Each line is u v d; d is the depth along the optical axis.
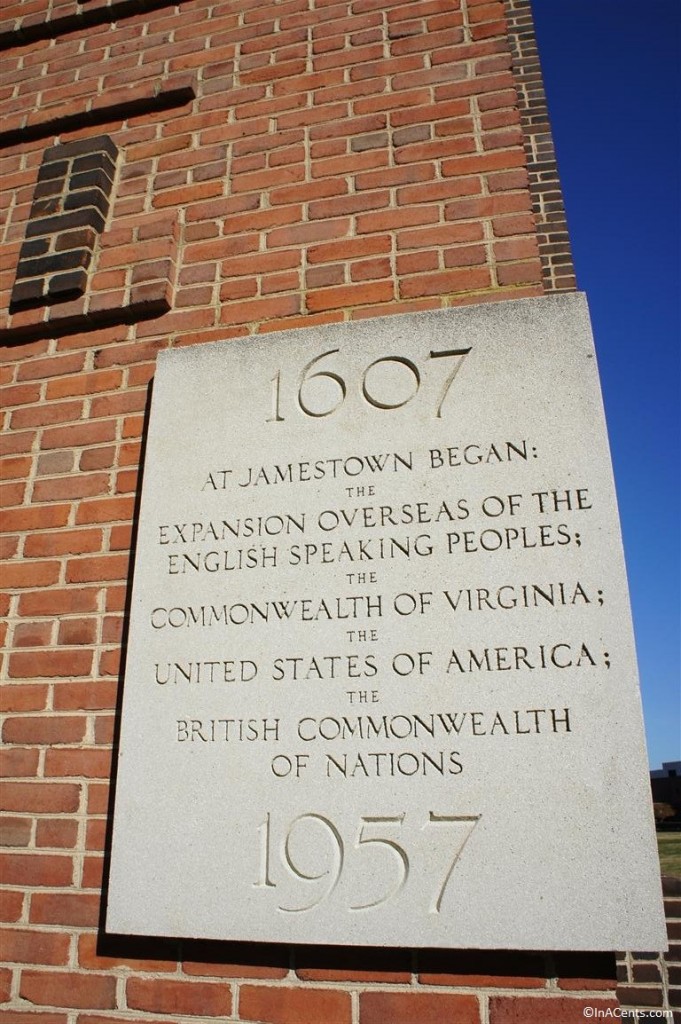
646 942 1.60
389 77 2.83
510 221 2.46
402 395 2.21
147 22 3.28
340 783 1.85
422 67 2.81
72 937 1.94
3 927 1.98
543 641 1.86
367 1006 1.73
